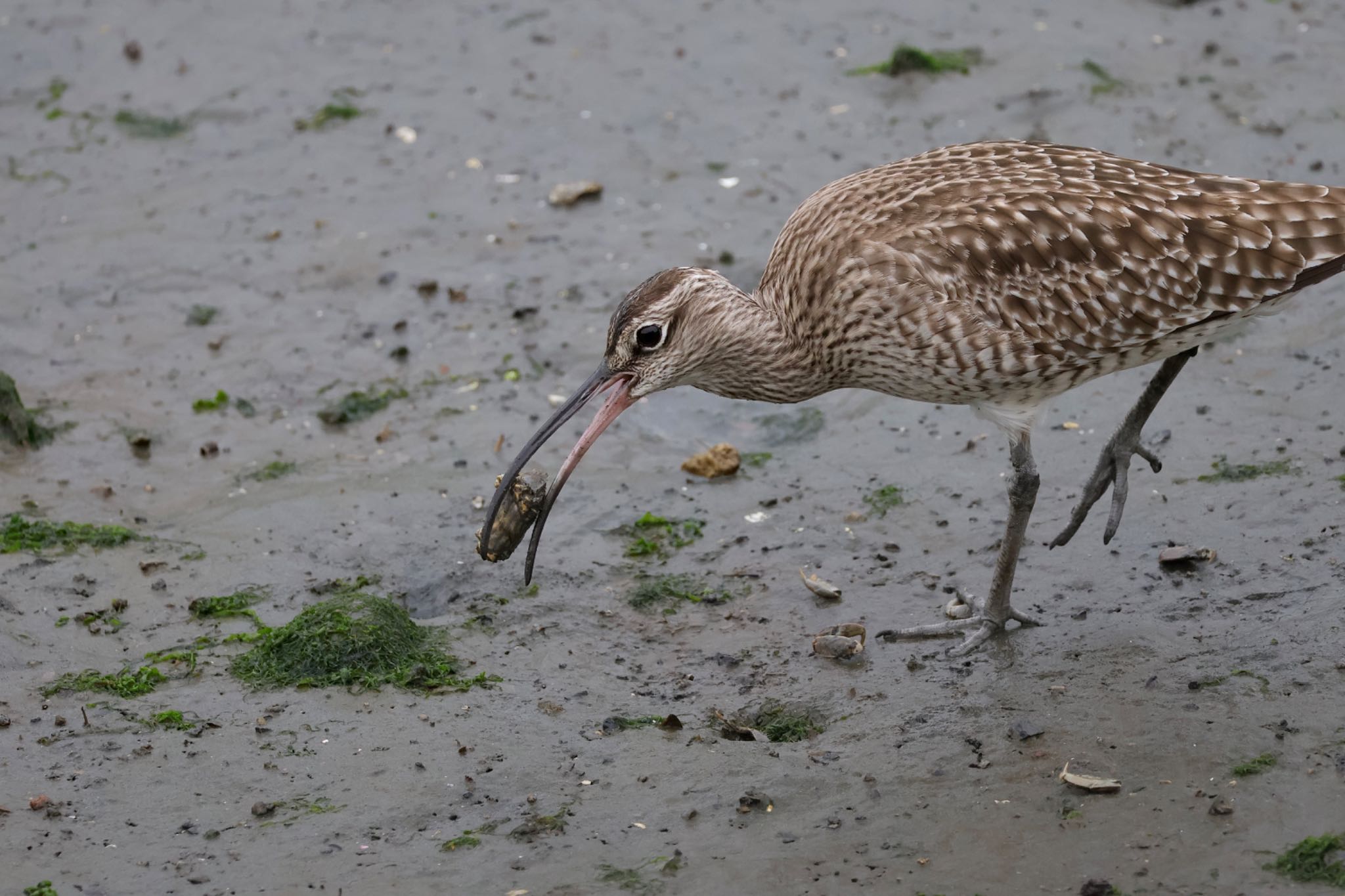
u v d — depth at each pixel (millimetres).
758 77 21203
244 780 10555
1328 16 21359
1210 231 11102
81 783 10555
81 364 16469
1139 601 11680
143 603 12695
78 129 21438
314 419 15477
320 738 10969
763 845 9586
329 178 19906
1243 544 12133
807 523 13414
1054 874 9016
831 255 11719
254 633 12281
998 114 19719
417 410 15500
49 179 20297
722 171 19234
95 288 17859
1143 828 9289
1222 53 20594
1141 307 11227
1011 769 10016
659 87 21203
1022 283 11289
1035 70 20469
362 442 15086
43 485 14477
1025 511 11422
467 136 20562
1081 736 10242
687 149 19766
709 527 13516
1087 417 14383
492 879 9469
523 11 23734
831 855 9430
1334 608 11125
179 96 22031
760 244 17641
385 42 23172
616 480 14344
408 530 13633
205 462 14828
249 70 22609
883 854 9383
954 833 9492
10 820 10203
